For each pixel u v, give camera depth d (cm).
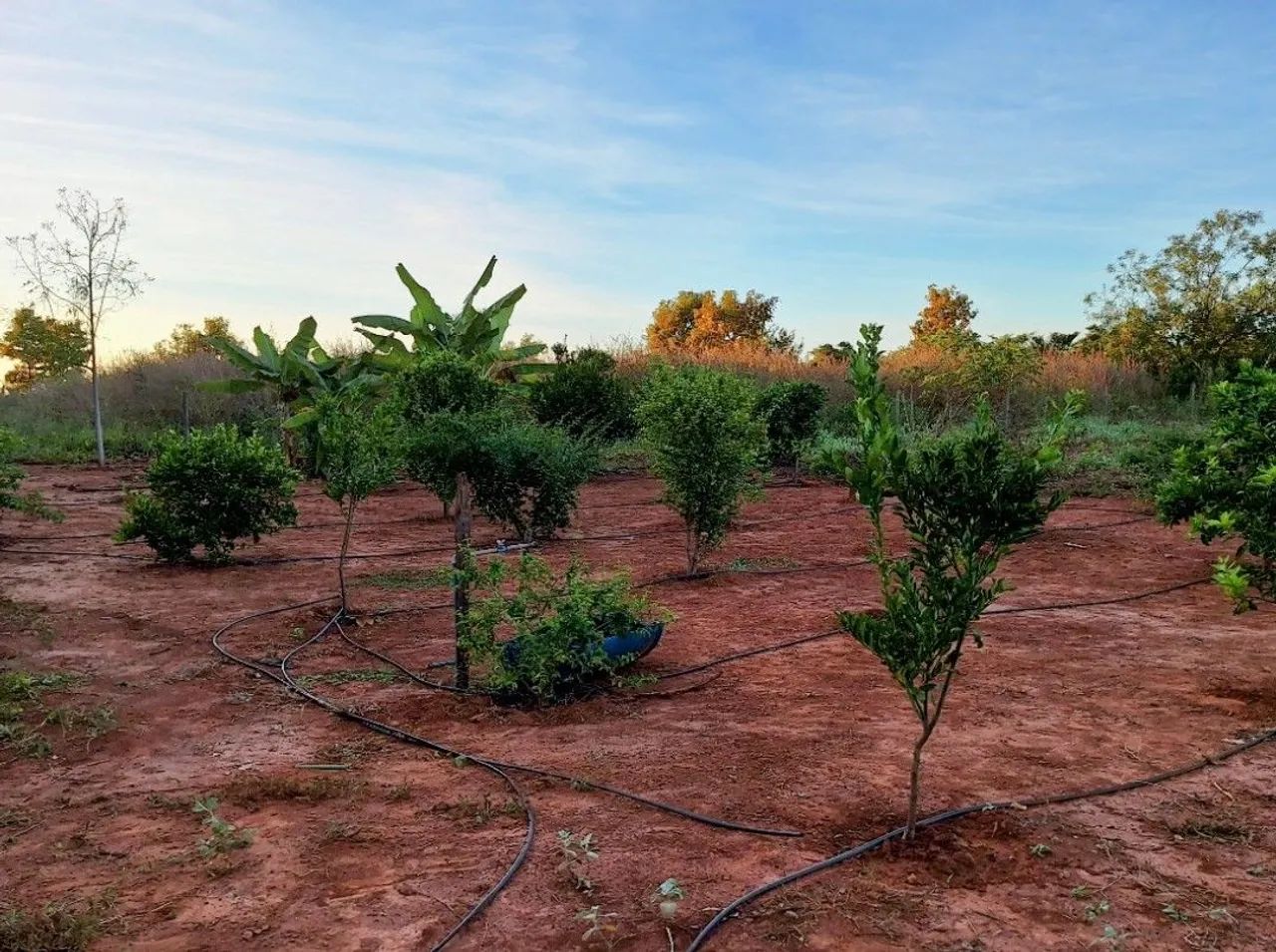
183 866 402
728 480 981
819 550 1140
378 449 879
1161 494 635
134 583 998
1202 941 335
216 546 1098
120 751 542
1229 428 614
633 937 341
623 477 1903
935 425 2122
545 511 1145
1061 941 336
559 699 608
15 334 3127
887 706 589
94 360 2242
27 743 546
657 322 5500
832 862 390
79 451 2445
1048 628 772
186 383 2664
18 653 728
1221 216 2778
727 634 769
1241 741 524
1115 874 383
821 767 493
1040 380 2389
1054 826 423
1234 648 708
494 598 617
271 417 2388
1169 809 441
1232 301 2745
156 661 715
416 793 473
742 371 2630
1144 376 2564
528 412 1939
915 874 383
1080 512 1361
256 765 516
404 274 1742
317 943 342
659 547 1171
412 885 381
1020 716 569
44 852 419
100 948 340
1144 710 577
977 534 380
